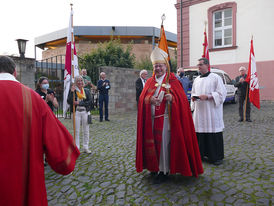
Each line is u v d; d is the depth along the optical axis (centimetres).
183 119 317
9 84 158
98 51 1484
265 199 265
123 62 1495
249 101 729
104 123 793
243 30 1275
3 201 144
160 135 320
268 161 383
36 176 153
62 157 164
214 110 386
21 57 754
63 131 173
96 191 309
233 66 1315
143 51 2172
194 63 1435
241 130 618
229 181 316
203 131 388
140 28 2127
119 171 373
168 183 320
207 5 1365
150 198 281
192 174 327
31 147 154
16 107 153
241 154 426
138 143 329
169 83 328
